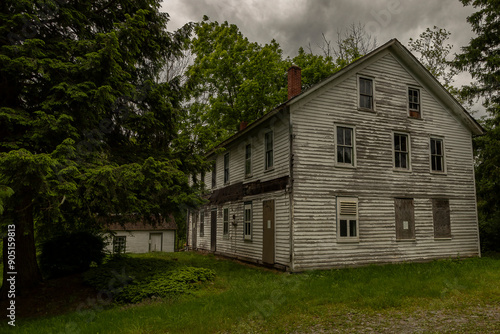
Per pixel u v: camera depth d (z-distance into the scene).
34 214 10.14
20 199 7.98
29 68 8.57
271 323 7.02
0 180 7.10
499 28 19.77
